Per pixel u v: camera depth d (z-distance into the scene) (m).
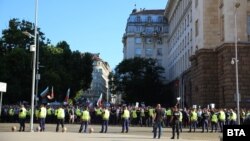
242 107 49.00
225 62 50.47
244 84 49.66
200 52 56.62
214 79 55.69
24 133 28.95
